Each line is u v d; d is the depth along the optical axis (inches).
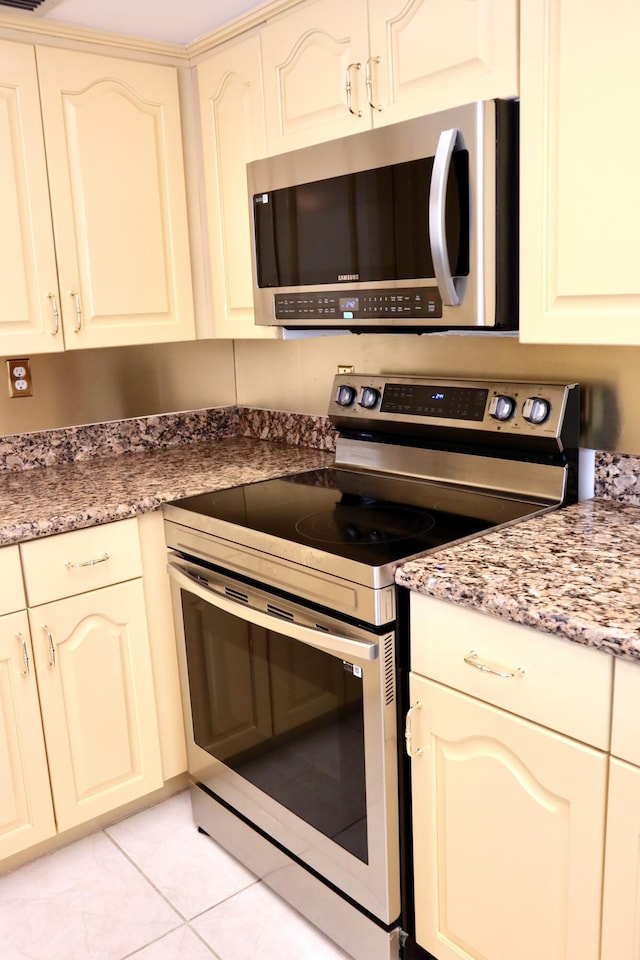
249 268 85.7
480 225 58.9
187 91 88.9
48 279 81.7
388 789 60.2
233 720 75.4
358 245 68.4
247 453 98.6
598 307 55.5
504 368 75.2
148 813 87.7
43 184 80.2
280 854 72.4
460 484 76.5
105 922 72.1
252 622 68.5
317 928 70.6
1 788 73.8
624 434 67.4
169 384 103.5
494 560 55.7
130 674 80.8
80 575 75.4
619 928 47.8
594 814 47.6
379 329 76.6
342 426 88.0
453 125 58.8
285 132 77.0
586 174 54.0
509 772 52.4
